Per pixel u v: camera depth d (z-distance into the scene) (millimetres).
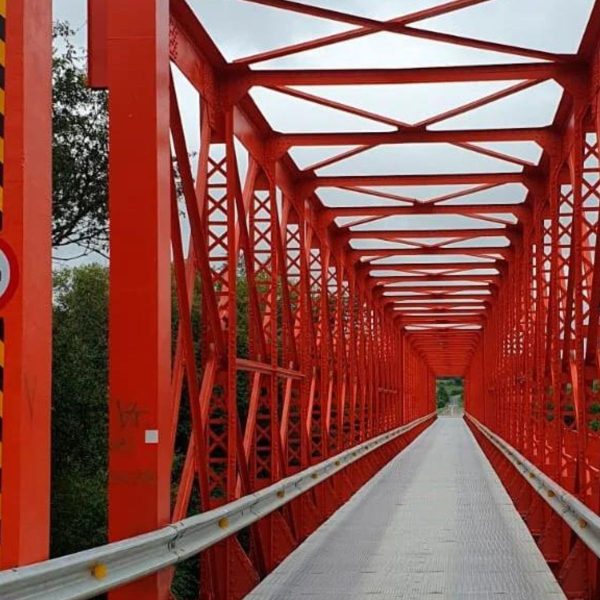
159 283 7012
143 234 6996
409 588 10297
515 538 14078
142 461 6938
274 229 15273
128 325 6984
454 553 12688
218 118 12344
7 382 4707
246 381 20688
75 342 16984
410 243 26125
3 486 4699
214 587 10430
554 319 14852
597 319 11914
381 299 38750
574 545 11758
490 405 41438
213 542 8305
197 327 18984
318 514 16297
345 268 28031
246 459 12484
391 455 35469
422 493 21406
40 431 4898
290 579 10883
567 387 16156
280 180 17016
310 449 18391
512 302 27484
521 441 23859
